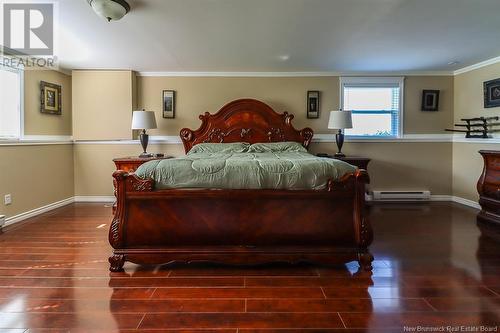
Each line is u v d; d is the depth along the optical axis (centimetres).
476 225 367
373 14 280
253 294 207
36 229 356
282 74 505
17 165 388
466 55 411
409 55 410
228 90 507
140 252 243
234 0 251
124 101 494
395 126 516
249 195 242
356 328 168
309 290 212
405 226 364
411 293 206
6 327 170
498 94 419
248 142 490
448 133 511
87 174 511
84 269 246
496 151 365
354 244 245
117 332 165
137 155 510
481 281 222
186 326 170
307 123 510
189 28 311
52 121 465
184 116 511
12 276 233
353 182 244
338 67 473
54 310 187
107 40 346
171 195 242
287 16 284
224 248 245
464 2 257
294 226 245
